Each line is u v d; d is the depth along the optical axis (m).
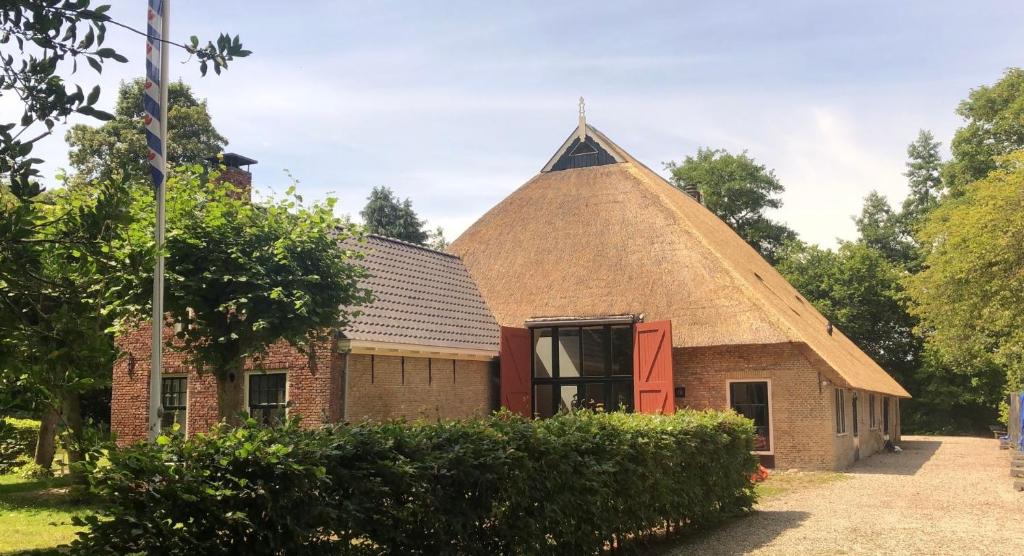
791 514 12.93
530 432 7.32
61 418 4.99
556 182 28.83
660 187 27.70
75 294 4.79
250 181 19.78
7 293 4.61
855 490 16.39
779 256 50.81
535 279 24.81
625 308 22.53
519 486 6.96
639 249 24.33
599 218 26.19
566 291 23.92
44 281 4.64
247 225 12.71
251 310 12.09
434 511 6.09
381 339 16.69
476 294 22.52
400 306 18.61
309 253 12.87
